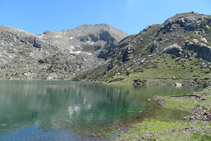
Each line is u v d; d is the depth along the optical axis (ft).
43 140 110.01
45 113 190.29
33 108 219.20
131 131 118.11
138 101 259.39
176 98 243.40
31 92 409.69
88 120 156.87
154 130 112.06
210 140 80.59
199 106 171.42
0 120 161.27
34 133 123.54
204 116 131.75
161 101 236.84
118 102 256.93
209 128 97.76
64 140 108.68
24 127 138.62
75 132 123.44
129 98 294.25
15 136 118.11
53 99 299.17
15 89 481.05
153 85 581.12
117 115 173.99
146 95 324.60
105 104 245.24
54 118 167.22
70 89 502.79
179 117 147.95
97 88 534.37
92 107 223.51
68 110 205.77
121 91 420.36
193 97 235.40
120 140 102.17
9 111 201.67
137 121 145.59
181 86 531.91
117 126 134.00
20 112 196.13
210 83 523.70
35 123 149.89
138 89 455.22
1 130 131.13
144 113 175.73
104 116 171.42
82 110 204.64
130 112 185.06
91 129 129.29
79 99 298.35
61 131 126.72
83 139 108.68
